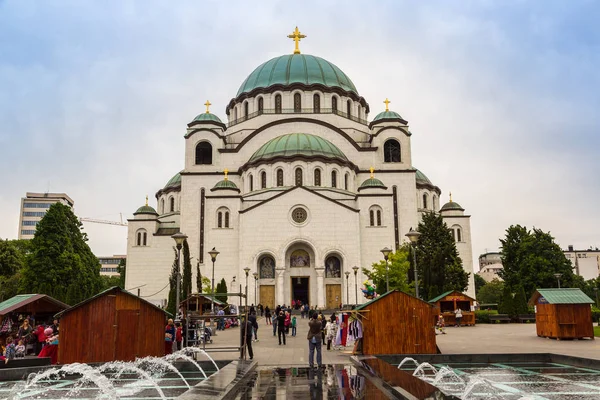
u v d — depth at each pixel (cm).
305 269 5772
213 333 3444
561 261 6575
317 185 6150
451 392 1305
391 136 6794
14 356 2117
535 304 3133
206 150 7006
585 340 2808
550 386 1362
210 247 5862
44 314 2992
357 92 7825
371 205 5991
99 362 1941
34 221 15862
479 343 2683
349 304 5300
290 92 7056
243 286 5641
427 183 7600
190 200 6444
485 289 10981
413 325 2133
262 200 5944
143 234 6581
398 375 1441
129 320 2019
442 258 4628
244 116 7238
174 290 4212
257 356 2295
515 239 6869
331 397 1209
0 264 7100
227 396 1142
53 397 1372
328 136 6788
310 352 1795
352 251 5719
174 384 1563
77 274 5825
